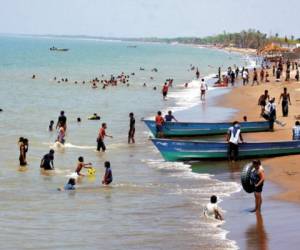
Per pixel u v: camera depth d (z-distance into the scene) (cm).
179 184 2278
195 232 1622
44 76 9200
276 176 2341
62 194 2128
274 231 1602
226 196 2056
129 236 1595
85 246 1509
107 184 2278
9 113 4678
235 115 4412
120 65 13225
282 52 15638
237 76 8694
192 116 4381
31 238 1582
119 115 4606
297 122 2922
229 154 2734
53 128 3919
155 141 2728
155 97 6094
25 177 2441
